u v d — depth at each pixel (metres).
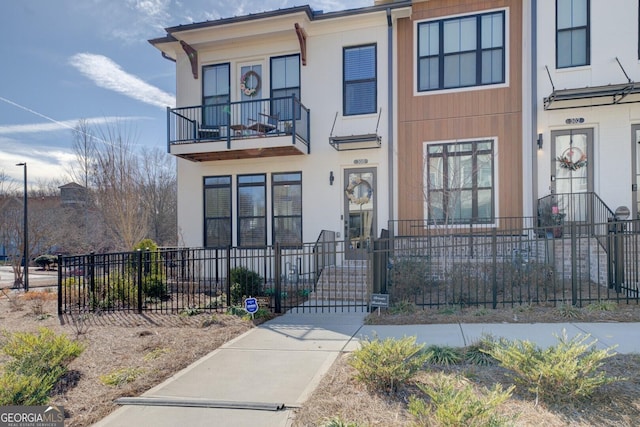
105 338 6.18
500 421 2.84
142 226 16.28
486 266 7.72
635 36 9.20
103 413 3.74
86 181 19.02
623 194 9.26
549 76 9.53
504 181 10.22
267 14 10.98
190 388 4.21
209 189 12.45
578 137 9.55
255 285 8.99
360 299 8.95
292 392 4.02
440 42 10.71
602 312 6.34
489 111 10.34
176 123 11.80
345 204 11.30
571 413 3.27
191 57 12.28
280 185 11.86
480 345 4.80
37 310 8.16
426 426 2.98
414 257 8.77
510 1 10.18
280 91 11.88
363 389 3.88
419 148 10.83
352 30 11.23
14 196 26.22
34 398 3.62
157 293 8.93
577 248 8.74
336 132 11.32
